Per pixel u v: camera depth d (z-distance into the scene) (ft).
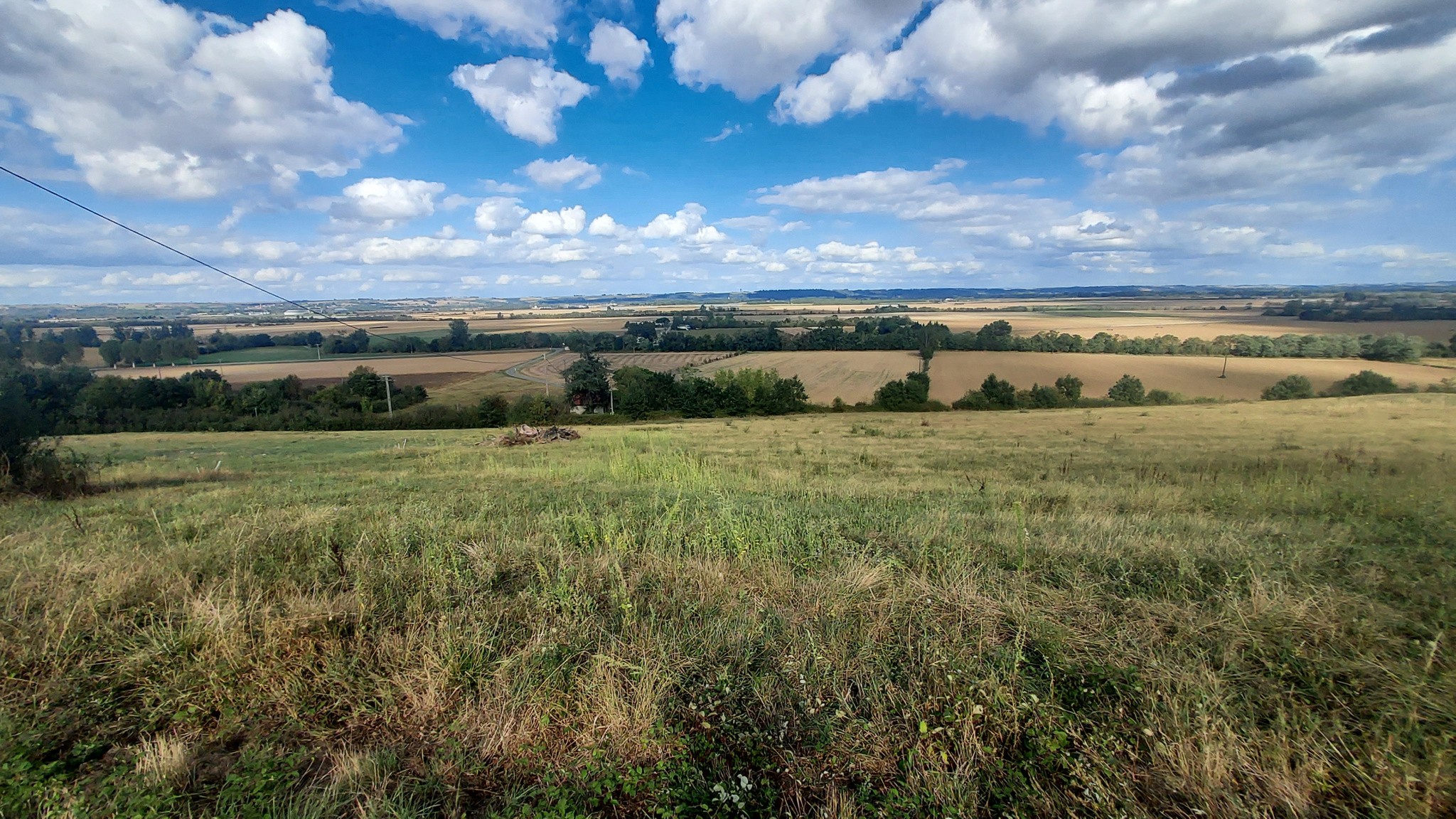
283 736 9.41
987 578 15.19
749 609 13.20
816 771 8.54
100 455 96.12
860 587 14.17
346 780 8.39
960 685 9.87
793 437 98.68
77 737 9.35
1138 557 17.39
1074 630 12.04
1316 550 17.95
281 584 14.76
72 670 10.93
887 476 47.73
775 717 9.55
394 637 11.82
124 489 45.34
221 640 11.41
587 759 8.77
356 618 12.67
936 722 9.32
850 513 25.26
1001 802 8.11
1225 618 12.43
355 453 88.79
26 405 42.47
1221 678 10.23
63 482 42.63
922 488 37.68
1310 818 7.63
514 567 16.63
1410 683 9.78
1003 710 9.34
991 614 12.73
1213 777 8.04
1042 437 88.99
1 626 12.19
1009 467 54.39
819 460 60.80
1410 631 12.06
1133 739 8.93
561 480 41.19
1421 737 8.69
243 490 38.40
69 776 8.38
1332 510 27.27
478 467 56.08
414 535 20.16
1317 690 9.96
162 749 8.68
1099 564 16.49
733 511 23.21
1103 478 44.68
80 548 18.66
